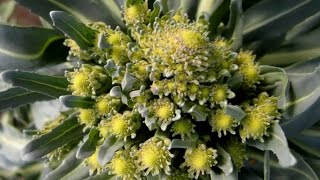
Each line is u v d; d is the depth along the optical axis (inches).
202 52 4.0
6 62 5.0
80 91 4.4
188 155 4.3
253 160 5.0
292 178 4.9
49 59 5.1
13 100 4.9
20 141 6.4
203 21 4.7
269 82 4.5
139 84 4.3
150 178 4.4
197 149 4.3
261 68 4.6
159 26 4.3
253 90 4.5
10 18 8.7
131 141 4.4
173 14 4.9
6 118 7.3
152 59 4.1
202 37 4.1
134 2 4.6
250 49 5.3
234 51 4.8
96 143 4.5
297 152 5.1
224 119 4.2
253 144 4.4
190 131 4.3
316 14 5.3
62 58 5.1
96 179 4.7
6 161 6.4
